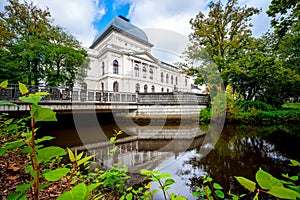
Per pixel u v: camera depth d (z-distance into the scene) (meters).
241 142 5.51
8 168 2.08
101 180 1.89
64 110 7.46
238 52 11.52
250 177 2.94
